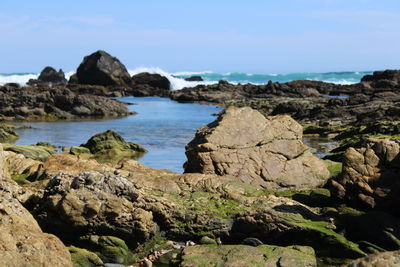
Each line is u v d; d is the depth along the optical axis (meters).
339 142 32.59
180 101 82.94
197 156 17.50
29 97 56.50
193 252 11.20
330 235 11.97
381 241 11.96
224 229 12.81
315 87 93.94
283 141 18.66
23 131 41.69
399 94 59.00
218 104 74.19
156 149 30.52
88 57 106.38
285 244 12.41
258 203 14.00
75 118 55.31
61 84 104.38
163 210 12.95
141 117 55.44
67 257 10.12
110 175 13.00
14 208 11.14
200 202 13.95
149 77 110.31
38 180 16.19
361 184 13.85
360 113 42.38
